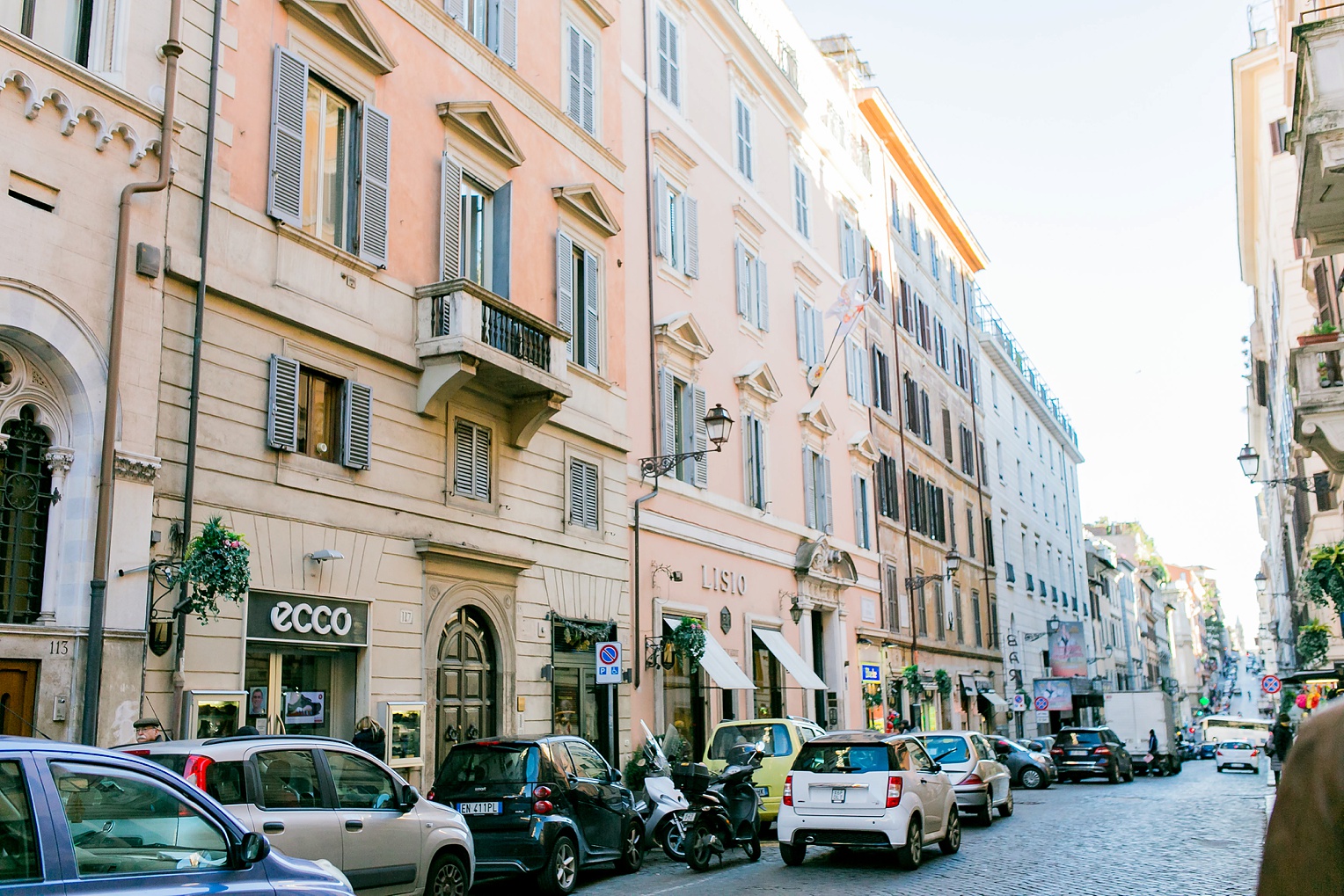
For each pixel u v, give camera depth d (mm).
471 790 12172
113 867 5152
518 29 19859
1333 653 28656
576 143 21234
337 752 9273
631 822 13836
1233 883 12562
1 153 10891
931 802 14938
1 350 11000
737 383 27188
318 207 15016
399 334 15898
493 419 17781
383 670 14922
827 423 32281
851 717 31703
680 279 24984
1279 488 41000
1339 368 17953
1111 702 43500
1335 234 17438
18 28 11453
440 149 17297
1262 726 46938
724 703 24797
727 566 25656
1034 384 62750
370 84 15984
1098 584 76312
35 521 11234
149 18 12625
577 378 20359
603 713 20188
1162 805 24625
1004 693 49000
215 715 12344
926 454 42625
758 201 29875
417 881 9492
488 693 17203
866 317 37750
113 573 11344
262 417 13547
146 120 12398
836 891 12102
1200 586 177250
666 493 23234
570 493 19844
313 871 6230
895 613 36938
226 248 13281
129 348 11930
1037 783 32000
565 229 20516
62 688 10797
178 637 11906
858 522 34562
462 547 16266
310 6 14844
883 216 41219
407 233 16422
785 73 32188
